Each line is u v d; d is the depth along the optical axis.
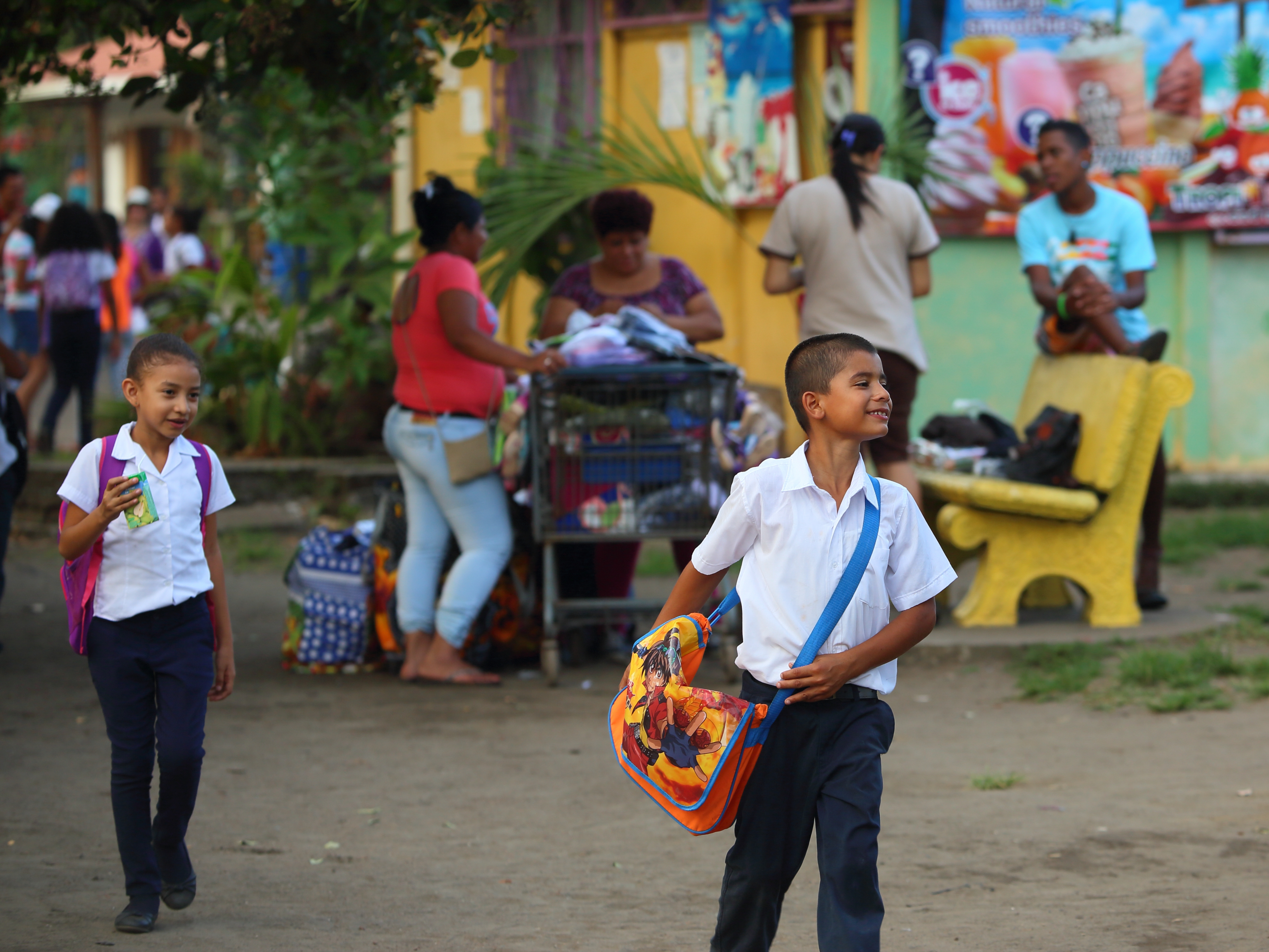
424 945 6.13
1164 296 20.64
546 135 20.72
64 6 10.56
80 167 48.62
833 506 5.21
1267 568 15.17
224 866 7.33
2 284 24.73
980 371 20.95
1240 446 20.70
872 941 4.78
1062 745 9.53
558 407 11.45
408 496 12.04
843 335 5.28
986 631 12.55
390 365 20.45
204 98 11.59
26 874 7.07
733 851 5.25
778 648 5.16
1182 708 10.27
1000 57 20.31
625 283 12.81
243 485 19.78
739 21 20.80
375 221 21.00
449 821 8.19
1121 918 6.24
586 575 12.81
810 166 20.84
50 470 19.30
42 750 9.64
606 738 10.17
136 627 6.30
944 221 20.66
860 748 5.06
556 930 6.33
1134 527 12.57
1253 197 20.00
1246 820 7.67
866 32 20.48
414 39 10.96
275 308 21.64
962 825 7.83
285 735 10.25
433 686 11.93
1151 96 20.09
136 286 28.23
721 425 11.51
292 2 9.48
